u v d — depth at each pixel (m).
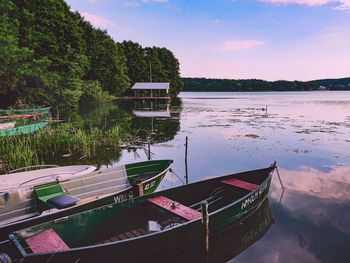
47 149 14.92
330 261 5.91
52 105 33.12
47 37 30.48
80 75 36.97
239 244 6.63
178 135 20.77
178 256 6.15
